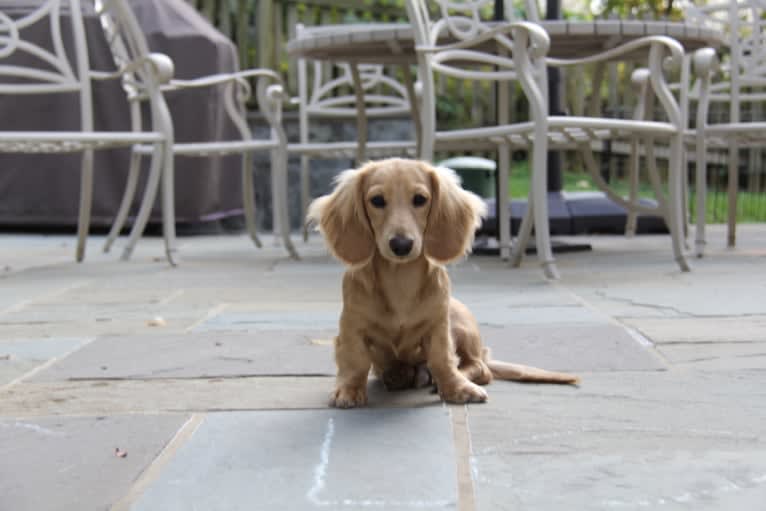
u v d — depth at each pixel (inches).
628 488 54.9
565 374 82.7
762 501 52.7
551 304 124.7
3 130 260.7
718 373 84.4
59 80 173.5
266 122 301.0
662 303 123.5
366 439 65.8
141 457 62.7
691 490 54.5
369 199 76.3
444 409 74.2
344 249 77.5
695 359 90.6
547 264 150.9
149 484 57.1
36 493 56.1
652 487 55.1
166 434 68.0
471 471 58.3
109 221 268.2
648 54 175.8
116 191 267.1
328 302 131.3
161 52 261.0
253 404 76.7
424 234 77.7
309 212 83.4
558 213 242.8
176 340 104.7
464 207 80.4
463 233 79.3
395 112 230.1
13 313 126.2
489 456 61.3
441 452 62.4
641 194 345.4
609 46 169.5
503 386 82.0
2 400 79.1
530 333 104.7
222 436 67.2
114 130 263.1
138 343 103.5
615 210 245.1
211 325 114.3
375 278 76.9
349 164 303.9
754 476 56.7
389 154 214.5
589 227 245.0
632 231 234.1
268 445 64.7
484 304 125.7
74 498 55.1
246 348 99.5
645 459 60.2
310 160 302.7
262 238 260.2
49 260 196.1
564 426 68.3
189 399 78.7
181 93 262.1
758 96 202.8
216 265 183.0
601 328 106.6
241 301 134.1
